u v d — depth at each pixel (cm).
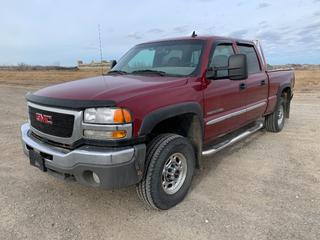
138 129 303
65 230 307
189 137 397
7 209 347
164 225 316
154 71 423
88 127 294
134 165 300
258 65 577
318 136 652
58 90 345
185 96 361
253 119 562
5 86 1848
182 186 362
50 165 319
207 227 310
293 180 422
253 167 474
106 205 359
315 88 1697
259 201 362
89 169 292
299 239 288
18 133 685
